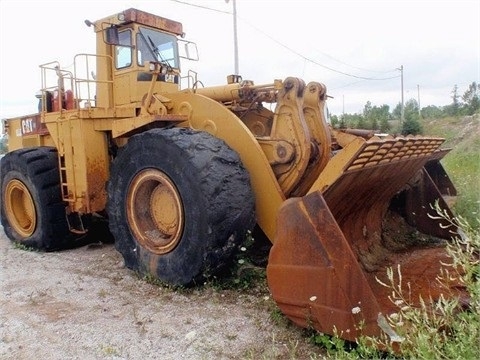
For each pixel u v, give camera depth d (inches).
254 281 153.5
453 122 903.7
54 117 222.4
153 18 226.8
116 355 112.6
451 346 84.7
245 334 119.8
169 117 168.1
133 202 166.4
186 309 138.1
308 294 108.7
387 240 170.4
